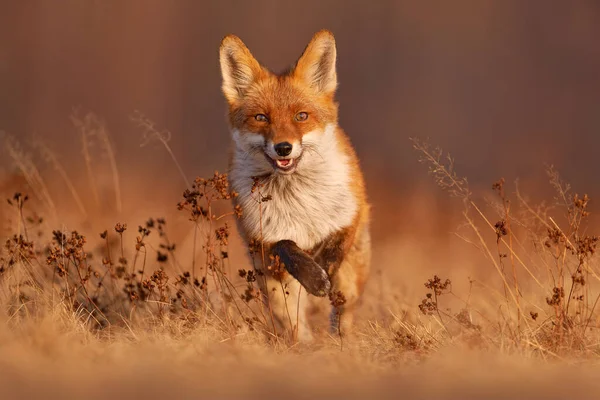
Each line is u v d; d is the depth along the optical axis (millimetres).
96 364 7648
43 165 18922
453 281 13844
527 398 6602
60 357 7789
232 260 14617
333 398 6543
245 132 10633
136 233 15242
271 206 10414
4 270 10422
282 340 9484
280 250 10211
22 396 6484
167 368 7484
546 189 24312
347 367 7699
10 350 7977
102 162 21797
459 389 6859
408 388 6895
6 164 16578
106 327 9891
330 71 10945
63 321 9156
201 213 9977
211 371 7434
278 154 10125
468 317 9961
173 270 12461
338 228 10586
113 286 10844
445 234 18766
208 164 29562
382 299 11703
